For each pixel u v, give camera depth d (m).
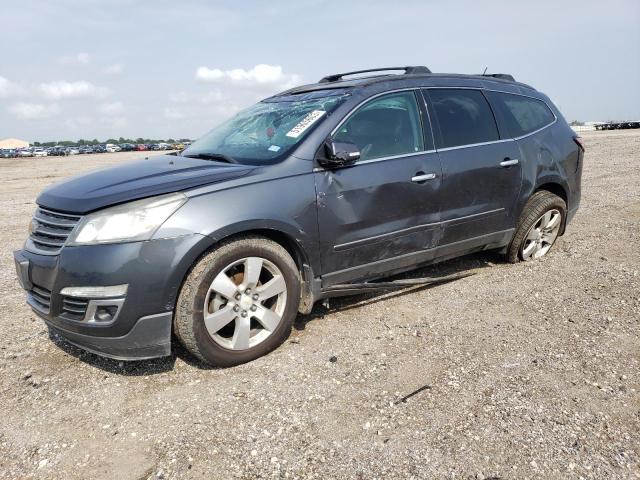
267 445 2.45
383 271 4.02
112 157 48.62
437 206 4.18
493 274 4.91
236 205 3.12
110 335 2.90
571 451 2.34
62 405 2.86
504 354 3.29
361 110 3.87
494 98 4.84
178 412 2.75
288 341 3.59
